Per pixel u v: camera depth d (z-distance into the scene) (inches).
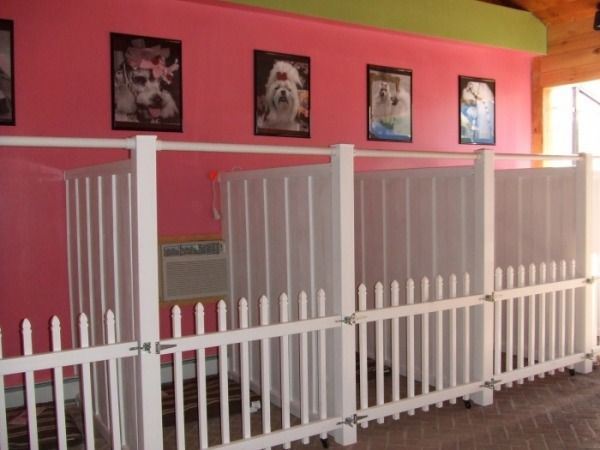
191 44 183.3
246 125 193.5
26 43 160.1
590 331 182.9
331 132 212.1
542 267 171.2
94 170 135.1
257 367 164.1
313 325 130.0
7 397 159.9
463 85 246.5
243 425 125.6
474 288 157.4
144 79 175.9
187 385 173.3
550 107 268.7
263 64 196.2
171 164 180.9
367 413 138.6
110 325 112.1
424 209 168.4
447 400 161.3
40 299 165.0
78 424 146.5
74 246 155.9
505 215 199.2
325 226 135.3
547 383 175.3
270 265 154.5
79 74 167.0
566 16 253.8
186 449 134.0
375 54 222.1
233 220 172.6
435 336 157.3
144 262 111.0
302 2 195.6
